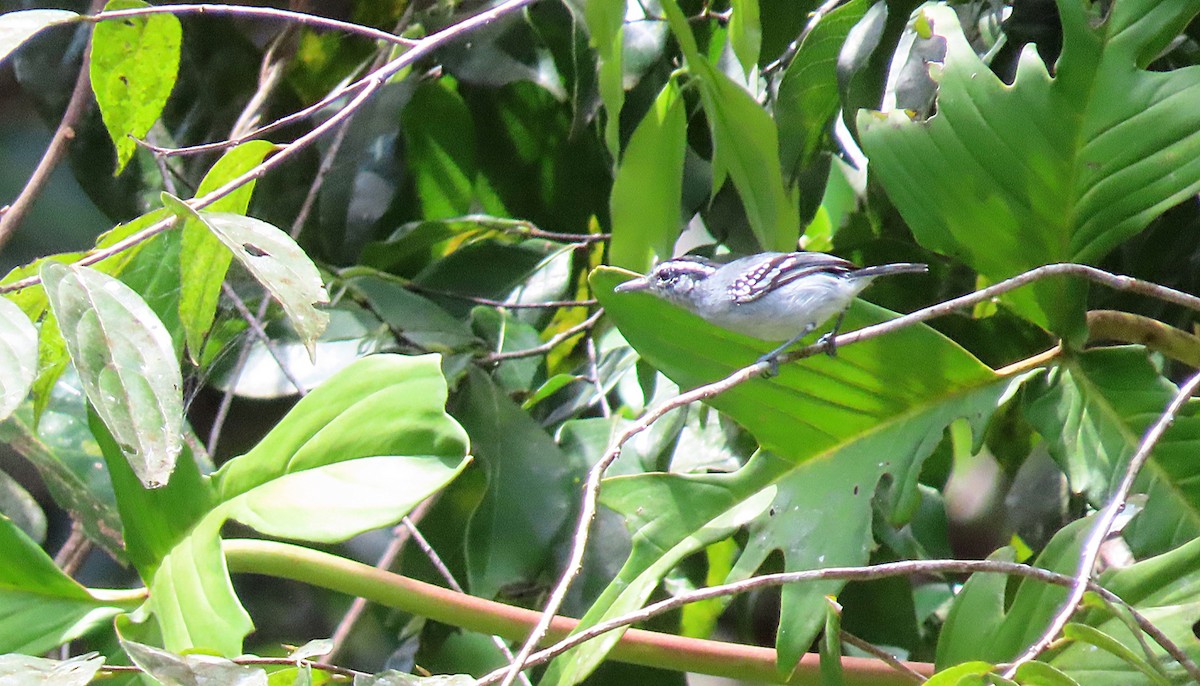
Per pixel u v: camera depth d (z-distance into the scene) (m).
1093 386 5.55
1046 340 6.65
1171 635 4.80
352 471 5.26
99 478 6.71
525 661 4.39
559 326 9.01
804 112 6.90
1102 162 5.36
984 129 5.51
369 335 8.02
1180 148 5.25
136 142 6.28
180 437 4.23
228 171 5.71
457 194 9.28
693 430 7.68
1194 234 7.08
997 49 6.46
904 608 7.32
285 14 5.48
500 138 9.07
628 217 6.99
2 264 9.52
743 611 7.75
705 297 6.66
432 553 6.65
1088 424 5.47
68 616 5.36
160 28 5.88
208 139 8.77
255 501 5.28
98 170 8.43
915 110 6.05
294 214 8.80
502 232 8.70
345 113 5.41
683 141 6.86
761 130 6.62
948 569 4.59
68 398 6.85
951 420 5.64
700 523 5.68
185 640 5.07
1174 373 7.45
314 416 5.43
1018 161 5.46
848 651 7.91
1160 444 5.34
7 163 9.77
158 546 5.48
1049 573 4.55
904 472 5.61
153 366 4.31
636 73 7.46
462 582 7.74
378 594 5.55
